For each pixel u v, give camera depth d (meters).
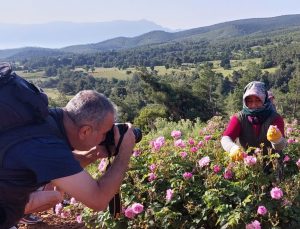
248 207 3.34
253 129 3.99
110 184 2.27
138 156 4.09
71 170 2.06
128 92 78.62
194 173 3.81
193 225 3.46
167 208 3.45
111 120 2.25
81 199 2.12
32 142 2.02
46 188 3.04
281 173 3.83
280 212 3.37
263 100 3.97
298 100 51.44
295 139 5.46
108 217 3.58
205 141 4.63
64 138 2.19
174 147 4.29
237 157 3.63
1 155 2.00
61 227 3.94
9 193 2.04
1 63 2.19
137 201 3.63
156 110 30.86
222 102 52.50
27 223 3.95
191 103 44.59
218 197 3.43
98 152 2.58
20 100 2.03
